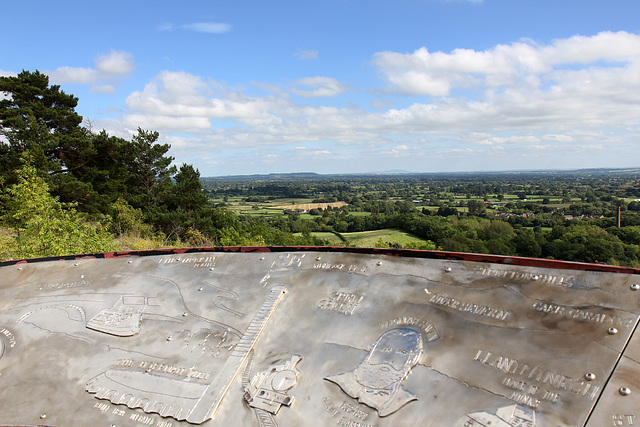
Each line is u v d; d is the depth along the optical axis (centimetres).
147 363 272
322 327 268
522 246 3077
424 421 190
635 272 215
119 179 2077
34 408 252
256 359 258
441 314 247
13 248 796
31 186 827
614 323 202
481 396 193
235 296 322
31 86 1833
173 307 325
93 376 270
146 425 228
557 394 182
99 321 322
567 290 229
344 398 214
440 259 291
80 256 421
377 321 259
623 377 178
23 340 313
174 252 405
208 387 242
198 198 2145
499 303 239
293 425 207
